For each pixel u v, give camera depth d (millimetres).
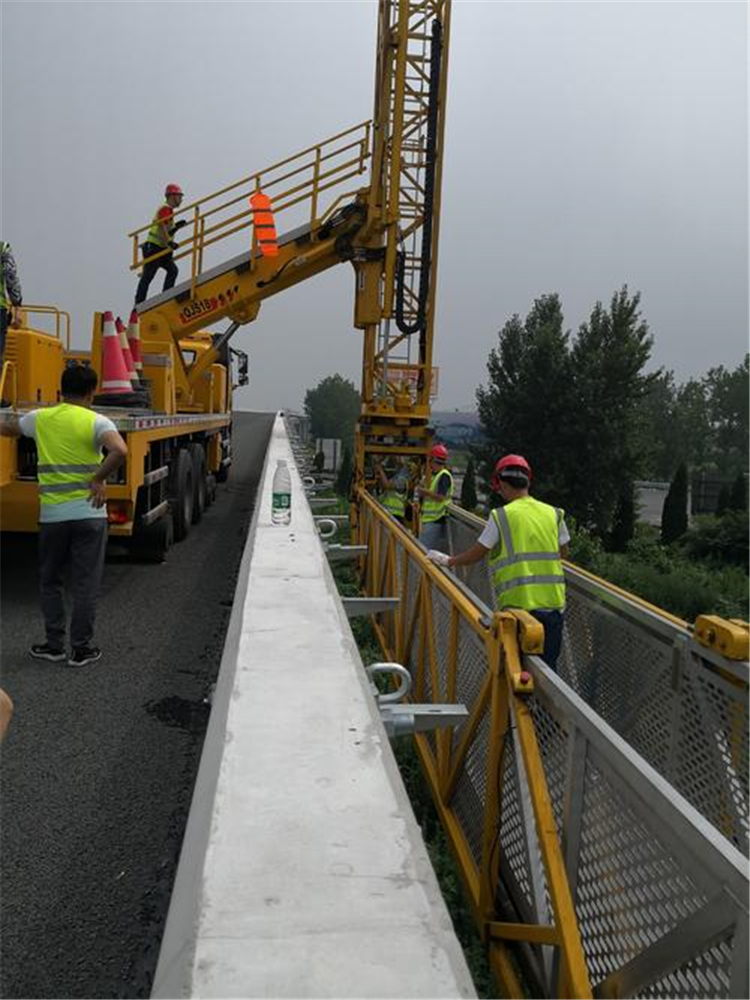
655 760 3770
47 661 5504
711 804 3234
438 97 11664
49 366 8938
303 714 2707
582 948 2424
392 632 6398
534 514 4547
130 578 8070
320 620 3926
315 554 5648
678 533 33062
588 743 2471
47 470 5309
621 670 4266
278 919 1615
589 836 2451
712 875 1758
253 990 1417
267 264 12180
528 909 2799
